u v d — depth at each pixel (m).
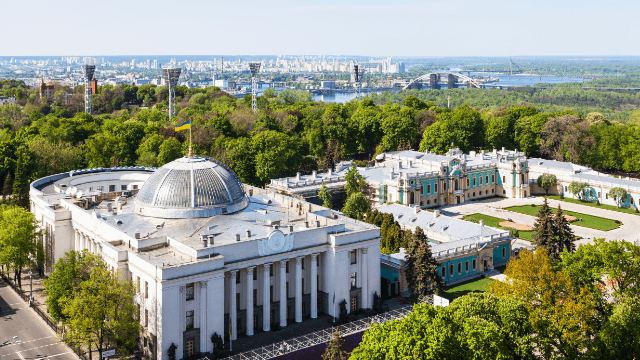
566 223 166.62
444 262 157.88
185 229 127.56
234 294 120.38
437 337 88.56
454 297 148.75
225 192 138.12
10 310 139.12
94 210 141.25
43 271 160.50
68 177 189.00
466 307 99.31
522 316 101.94
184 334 112.44
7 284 155.88
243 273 123.25
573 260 116.44
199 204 133.38
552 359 101.12
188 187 133.88
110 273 115.12
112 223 132.00
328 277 132.88
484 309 100.81
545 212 165.75
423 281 141.25
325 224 139.12
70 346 120.75
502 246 176.12
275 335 124.19
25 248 145.50
